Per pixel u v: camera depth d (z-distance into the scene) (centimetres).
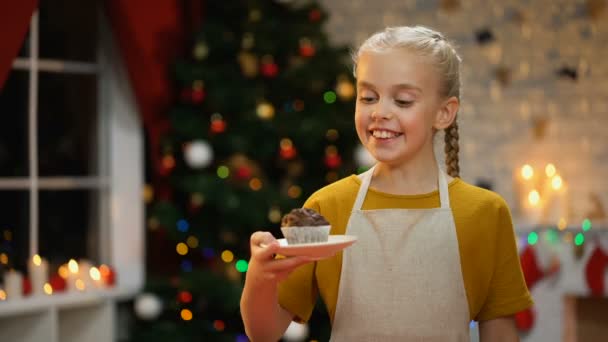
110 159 542
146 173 563
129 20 508
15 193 493
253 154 520
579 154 568
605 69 566
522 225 521
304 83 521
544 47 578
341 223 200
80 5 527
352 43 615
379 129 189
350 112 529
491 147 586
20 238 495
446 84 194
